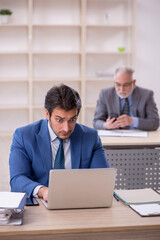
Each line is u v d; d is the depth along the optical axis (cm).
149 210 184
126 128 401
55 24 694
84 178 182
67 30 731
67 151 219
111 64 749
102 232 167
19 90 742
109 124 384
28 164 214
